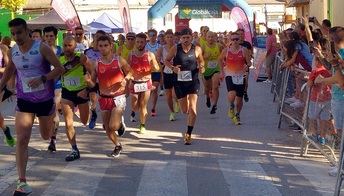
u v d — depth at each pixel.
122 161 8.27
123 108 8.41
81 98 8.50
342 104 7.31
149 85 10.49
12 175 7.52
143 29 47.84
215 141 9.70
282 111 10.98
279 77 13.87
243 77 11.45
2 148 9.38
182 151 8.91
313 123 8.32
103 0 46.25
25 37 6.54
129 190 6.71
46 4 41.94
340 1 21.31
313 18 10.02
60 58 8.43
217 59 13.38
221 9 29.67
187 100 9.55
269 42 19.55
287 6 35.19
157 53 12.23
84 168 7.87
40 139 10.06
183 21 31.61
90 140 9.98
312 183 6.94
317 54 7.88
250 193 6.50
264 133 10.45
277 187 6.75
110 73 8.27
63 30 26.16
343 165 5.98
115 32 33.12
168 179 7.17
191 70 9.45
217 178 7.19
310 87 8.33
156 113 13.31
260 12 56.31
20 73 6.61
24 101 6.60
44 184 7.04
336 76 6.63
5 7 31.12
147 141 9.79
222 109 13.82
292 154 8.62
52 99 6.82
